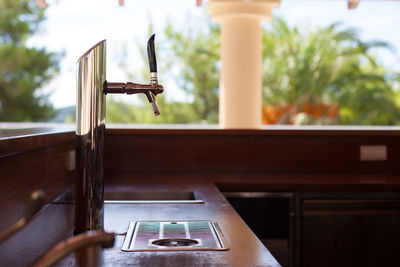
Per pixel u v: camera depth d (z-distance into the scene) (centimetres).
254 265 84
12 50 1312
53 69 1364
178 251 93
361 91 1322
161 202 147
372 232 192
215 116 1420
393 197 194
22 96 1317
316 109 1248
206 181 195
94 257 88
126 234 105
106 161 224
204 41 1436
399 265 192
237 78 330
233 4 317
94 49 101
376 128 246
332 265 191
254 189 192
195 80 1416
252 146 226
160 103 1402
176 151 225
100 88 102
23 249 93
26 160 109
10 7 1316
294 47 1310
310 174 222
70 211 141
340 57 1311
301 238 191
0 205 89
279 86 1298
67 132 147
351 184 192
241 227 113
